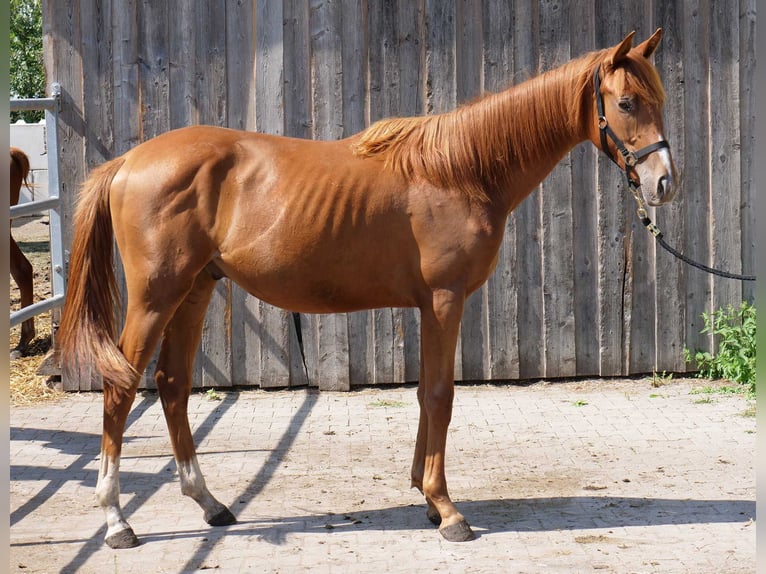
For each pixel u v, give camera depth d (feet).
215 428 18.39
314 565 11.38
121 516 12.15
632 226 21.74
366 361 21.52
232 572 11.18
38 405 20.20
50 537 12.47
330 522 13.01
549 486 14.52
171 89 20.88
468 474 15.21
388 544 12.10
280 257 12.03
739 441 16.96
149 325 11.96
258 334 21.42
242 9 20.79
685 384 21.67
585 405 19.90
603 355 21.98
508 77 21.15
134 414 19.56
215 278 12.84
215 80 20.88
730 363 21.34
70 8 20.54
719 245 21.98
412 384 21.83
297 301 12.50
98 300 12.17
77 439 17.52
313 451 16.74
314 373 21.56
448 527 12.17
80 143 20.80
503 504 13.69
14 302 29.73
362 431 18.08
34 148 55.62
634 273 21.85
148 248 11.85
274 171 12.14
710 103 21.65
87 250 12.21
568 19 21.11
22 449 16.84
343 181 12.10
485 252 12.23
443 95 21.11
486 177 12.32
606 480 14.79
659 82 12.09
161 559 11.62
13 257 24.22
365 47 20.95
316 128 21.12
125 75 20.75
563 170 21.39
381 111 21.09
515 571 11.12
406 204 12.09
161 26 20.74
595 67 12.29
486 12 21.01
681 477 14.88
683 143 21.67
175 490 14.57
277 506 13.73
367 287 12.40
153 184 11.87
